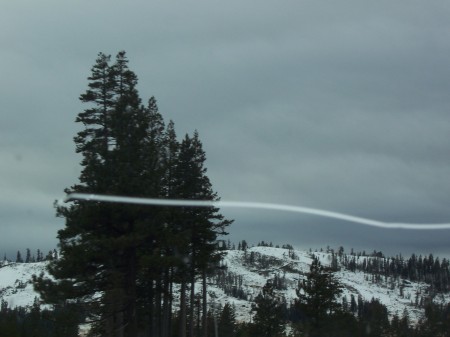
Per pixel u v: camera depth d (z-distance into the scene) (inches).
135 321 1353.3
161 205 1304.1
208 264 1743.4
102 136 1358.3
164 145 1711.4
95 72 1371.8
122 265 1336.1
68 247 1266.0
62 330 1279.5
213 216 1732.3
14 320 1622.8
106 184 1296.8
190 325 1865.2
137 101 1365.7
